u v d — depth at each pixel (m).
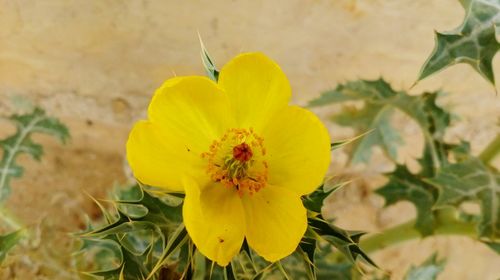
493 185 0.28
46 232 0.34
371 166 0.43
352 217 0.43
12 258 0.32
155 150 0.20
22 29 0.36
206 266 0.21
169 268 0.22
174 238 0.20
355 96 0.33
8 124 0.41
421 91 0.40
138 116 0.41
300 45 0.37
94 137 0.42
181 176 0.19
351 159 0.37
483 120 0.42
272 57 0.38
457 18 0.36
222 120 0.20
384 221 0.43
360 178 0.42
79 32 0.36
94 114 0.40
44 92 0.39
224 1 0.35
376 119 0.36
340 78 0.39
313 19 0.36
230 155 0.21
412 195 0.31
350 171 0.43
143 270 0.23
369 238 0.33
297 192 0.20
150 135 0.20
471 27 0.24
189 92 0.20
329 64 0.38
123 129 0.41
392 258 0.43
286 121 0.20
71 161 0.42
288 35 0.37
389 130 0.36
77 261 0.32
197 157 0.21
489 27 0.24
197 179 0.21
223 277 0.21
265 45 0.37
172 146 0.20
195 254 0.21
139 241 0.28
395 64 0.38
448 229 0.30
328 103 0.34
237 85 0.20
